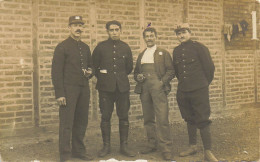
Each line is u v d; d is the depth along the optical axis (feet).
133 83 18.85
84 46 12.89
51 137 16.03
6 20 15.06
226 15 22.25
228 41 22.45
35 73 15.90
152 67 13.08
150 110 13.46
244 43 23.34
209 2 21.44
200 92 12.50
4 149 14.32
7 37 15.11
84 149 12.98
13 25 15.24
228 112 22.33
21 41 15.48
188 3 20.56
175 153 13.71
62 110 12.11
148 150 13.64
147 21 19.15
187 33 12.99
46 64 16.19
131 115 18.79
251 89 23.88
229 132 17.54
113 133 17.57
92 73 13.04
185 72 12.79
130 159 12.75
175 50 13.38
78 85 12.29
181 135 16.96
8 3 15.08
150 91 13.03
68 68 12.20
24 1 15.48
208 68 12.59
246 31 23.35
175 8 20.10
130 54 13.75
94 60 13.42
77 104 12.59
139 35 18.92
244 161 12.66
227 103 22.56
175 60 13.29
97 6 17.51
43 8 15.99
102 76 13.10
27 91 15.72
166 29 19.81
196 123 12.74
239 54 23.09
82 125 12.86
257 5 23.66
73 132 12.93
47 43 16.16
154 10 19.35
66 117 12.07
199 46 12.73
